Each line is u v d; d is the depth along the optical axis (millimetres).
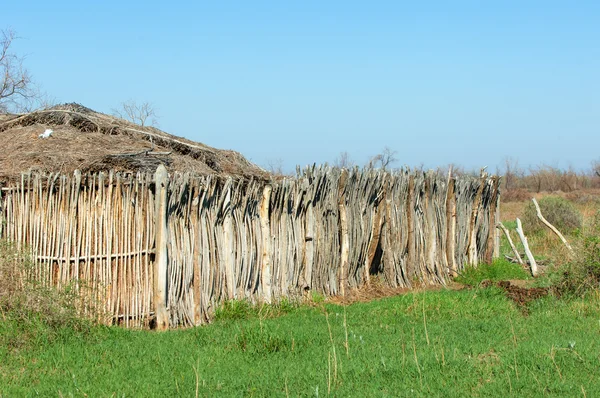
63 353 7605
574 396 6199
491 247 15617
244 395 6402
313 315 10422
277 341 8078
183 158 12055
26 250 9078
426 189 14070
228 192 10492
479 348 7840
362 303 11367
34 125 12695
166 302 9742
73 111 13594
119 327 9117
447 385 6527
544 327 9156
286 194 11242
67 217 9477
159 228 9664
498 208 16062
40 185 9461
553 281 11852
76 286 9258
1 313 8109
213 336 8656
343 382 6656
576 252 11773
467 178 15148
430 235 14102
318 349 7938
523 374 6816
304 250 11703
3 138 12102
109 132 13109
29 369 7176
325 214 12109
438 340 8227
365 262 12992
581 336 8570
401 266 13500
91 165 10609
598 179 57500
